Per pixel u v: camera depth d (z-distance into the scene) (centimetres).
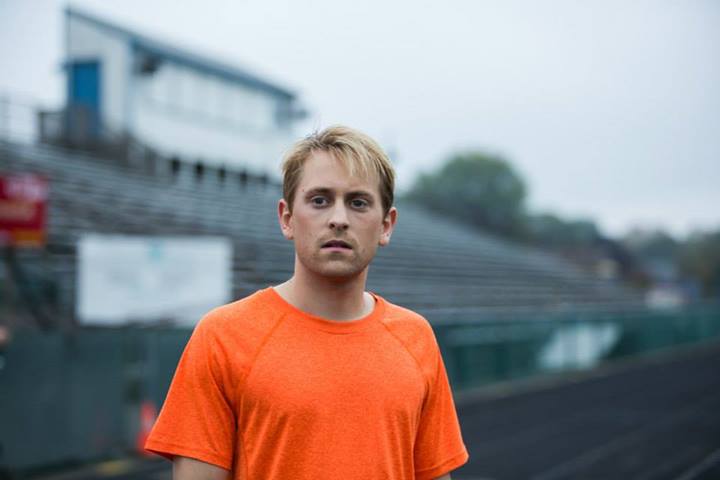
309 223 185
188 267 1030
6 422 786
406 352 194
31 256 1123
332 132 191
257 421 178
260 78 2744
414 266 2134
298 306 190
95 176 1759
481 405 1452
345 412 179
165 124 2378
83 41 2288
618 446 1032
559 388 1755
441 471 203
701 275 6831
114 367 923
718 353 3012
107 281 973
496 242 3334
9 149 1672
